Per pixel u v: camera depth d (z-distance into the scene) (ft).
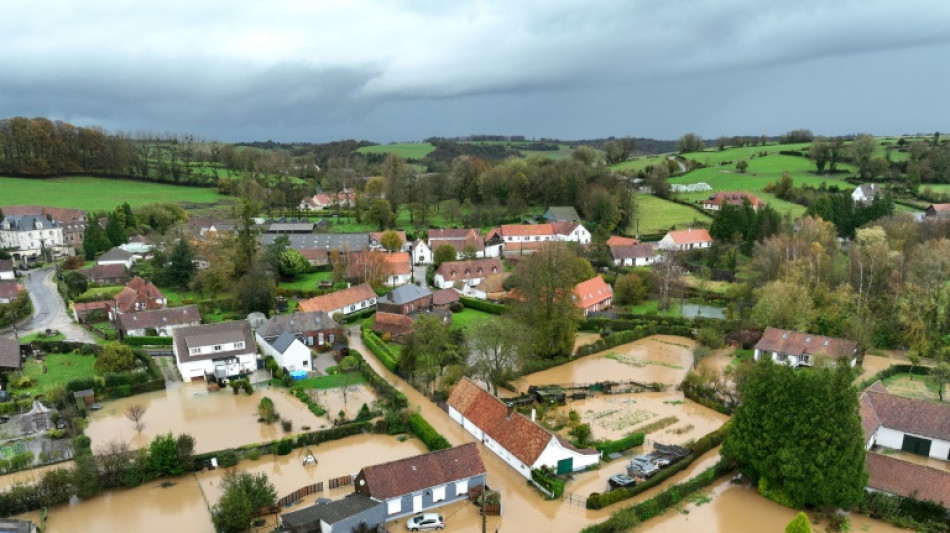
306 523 157.69
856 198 619.26
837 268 379.96
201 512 174.70
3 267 443.32
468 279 437.58
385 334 323.57
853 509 174.40
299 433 218.59
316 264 494.59
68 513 173.06
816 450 166.81
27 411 237.04
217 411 241.55
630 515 162.71
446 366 269.44
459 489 181.16
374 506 163.73
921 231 434.71
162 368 287.48
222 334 281.33
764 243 431.43
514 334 252.62
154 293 372.58
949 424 202.18
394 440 217.56
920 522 165.48
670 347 322.14
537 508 176.14
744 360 272.51
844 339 285.02
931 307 299.38
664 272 398.42
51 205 627.87
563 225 565.94
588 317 360.69
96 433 222.28
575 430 211.82
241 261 415.23
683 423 231.30
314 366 289.74
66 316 361.30
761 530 166.20
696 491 184.24
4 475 192.13
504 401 241.14
